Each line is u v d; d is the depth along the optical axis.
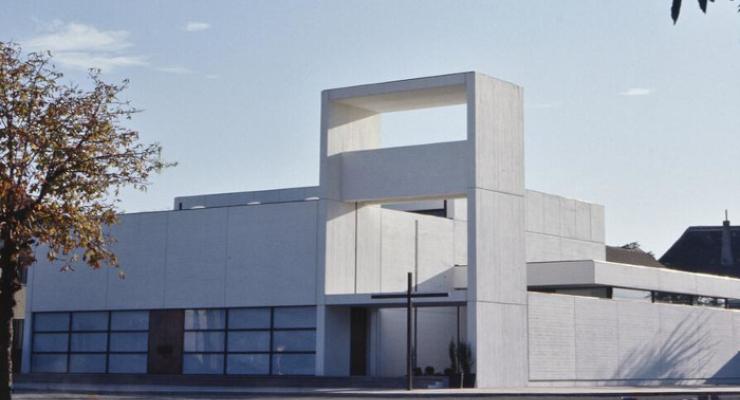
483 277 45.25
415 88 46.59
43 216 25.25
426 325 53.16
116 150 26.00
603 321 52.38
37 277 56.56
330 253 47.97
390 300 46.03
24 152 25.12
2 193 24.50
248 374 49.41
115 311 53.97
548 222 63.88
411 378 42.28
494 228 46.19
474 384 44.22
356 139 50.06
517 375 46.50
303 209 48.62
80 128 25.53
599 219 69.31
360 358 49.41
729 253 94.25
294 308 48.56
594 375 51.22
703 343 60.28
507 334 46.22
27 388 47.84
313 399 36.44
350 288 48.84
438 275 54.31
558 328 49.31
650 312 55.97
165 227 52.66
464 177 45.81
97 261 25.98
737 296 66.56
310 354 47.78
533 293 47.97
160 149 26.61
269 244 49.44
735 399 36.91
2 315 24.58
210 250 51.19
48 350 55.94
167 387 48.31
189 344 51.41
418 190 47.00
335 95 48.47
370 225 50.22
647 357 55.31
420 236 53.28
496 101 46.97
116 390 45.53
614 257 75.81
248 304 49.62
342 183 49.00
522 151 48.31
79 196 25.72
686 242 96.19
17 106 25.05
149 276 52.91
